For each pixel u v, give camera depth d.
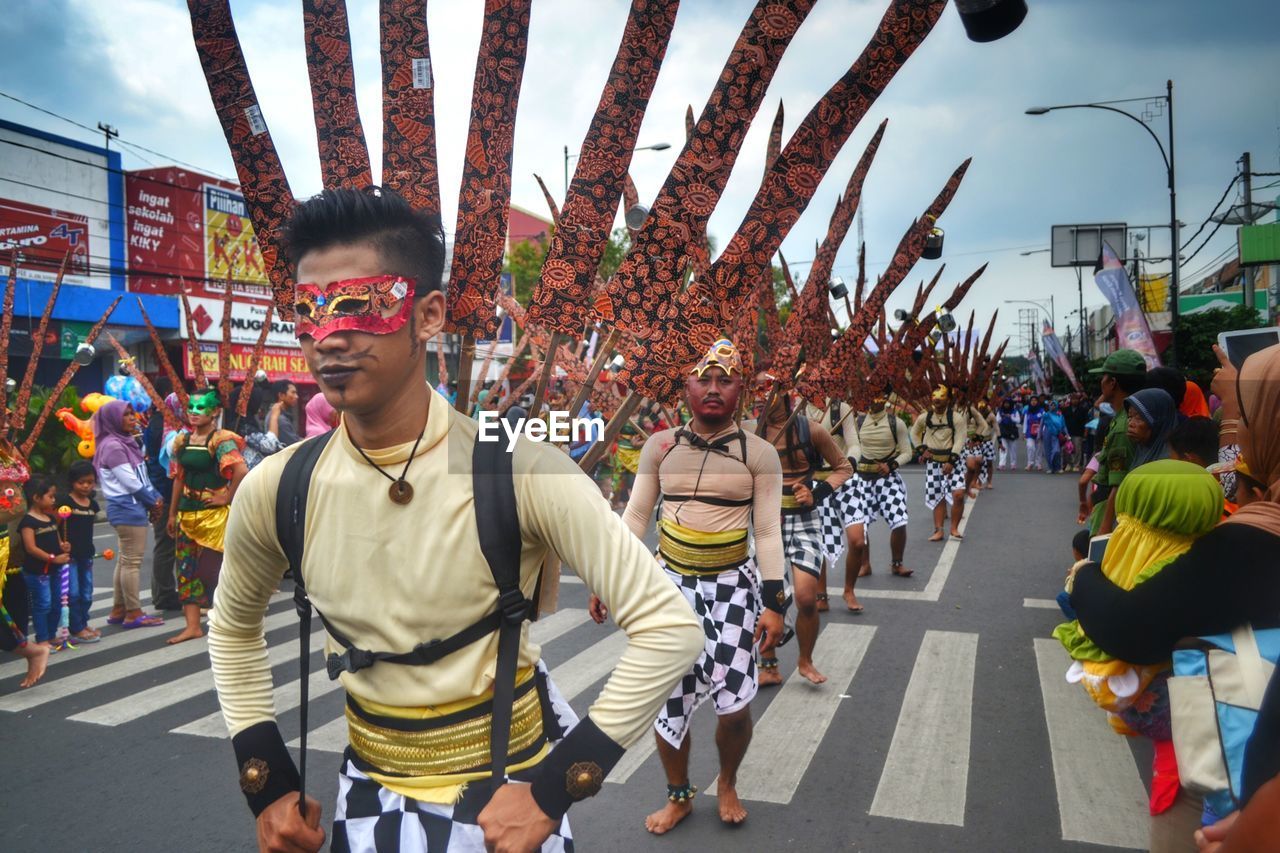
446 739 1.46
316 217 1.36
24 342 15.21
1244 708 1.61
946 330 10.04
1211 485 1.77
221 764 4.02
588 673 5.25
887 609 6.70
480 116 1.74
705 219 1.91
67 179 16.27
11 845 3.29
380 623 1.45
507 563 1.43
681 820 3.38
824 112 1.84
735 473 3.40
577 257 1.86
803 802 3.52
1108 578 1.95
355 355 1.34
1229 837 1.20
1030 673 5.09
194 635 6.13
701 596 3.38
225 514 6.12
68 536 6.02
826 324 3.81
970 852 3.10
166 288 18.11
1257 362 1.77
